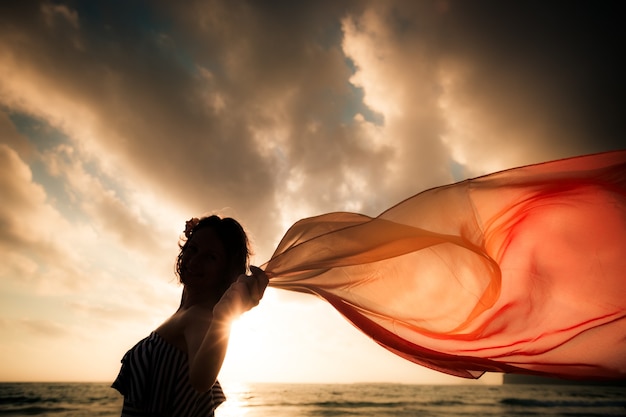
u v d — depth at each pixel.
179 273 1.86
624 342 1.98
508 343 2.08
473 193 2.13
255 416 34.66
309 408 41.56
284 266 1.90
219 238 1.82
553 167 2.16
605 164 2.13
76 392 55.31
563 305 2.08
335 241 1.92
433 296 2.10
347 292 2.08
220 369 1.21
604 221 2.10
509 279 2.13
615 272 2.06
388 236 1.96
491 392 67.19
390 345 2.09
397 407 41.31
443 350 2.10
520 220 2.14
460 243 2.05
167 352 1.55
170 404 1.50
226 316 1.26
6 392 55.41
